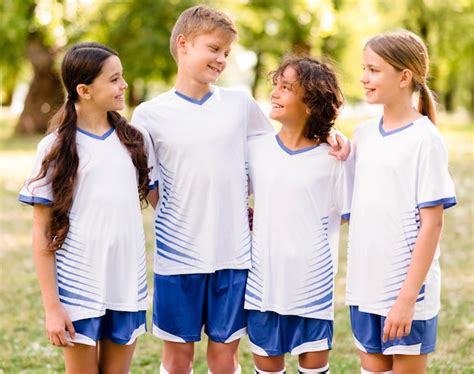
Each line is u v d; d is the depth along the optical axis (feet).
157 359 19.45
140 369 18.67
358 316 13.23
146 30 82.07
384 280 12.85
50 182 12.73
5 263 30.32
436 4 104.73
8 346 20.47
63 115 12.97
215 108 14.44
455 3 105.29
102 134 13.19
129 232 13.10
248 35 97.19
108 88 12.93
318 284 14.06
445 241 33.68
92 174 12.91
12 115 142.00
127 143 13.26
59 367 18.89
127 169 13.17
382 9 106.73
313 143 14.20
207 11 14.19
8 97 159.53
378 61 12.76
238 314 14.38
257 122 15.07
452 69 122.01
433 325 12.95
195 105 14.38
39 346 20.33
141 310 13.32
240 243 14.32
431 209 12.50
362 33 108.37
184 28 14.19
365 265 13.00
